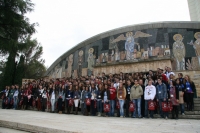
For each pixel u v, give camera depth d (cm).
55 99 1277
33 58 3306
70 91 1198
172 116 855
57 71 2505
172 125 574
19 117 782
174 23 1880
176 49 1808
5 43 1502
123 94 966
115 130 451
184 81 1033
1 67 3161
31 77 3272
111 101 1005
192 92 992
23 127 548
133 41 2016
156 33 1931
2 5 1442
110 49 2131
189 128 502
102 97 1042
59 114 1084
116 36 2138
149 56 1895
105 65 1994
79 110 1221
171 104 858
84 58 2292
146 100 919
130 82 1041
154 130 458
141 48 1955
